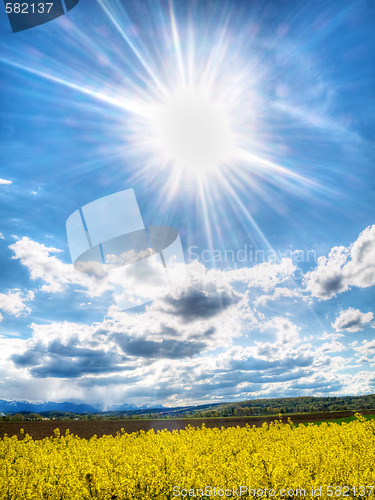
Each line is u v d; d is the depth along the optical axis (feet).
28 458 40.78
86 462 33.99
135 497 27.22
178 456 33.78
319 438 45.19
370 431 47.01
